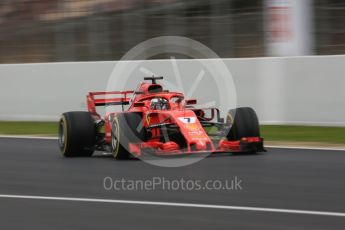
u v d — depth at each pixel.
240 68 51.22
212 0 64.56
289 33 52.25
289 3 52.12
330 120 47.91
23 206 24.02
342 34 68.44
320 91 48.16
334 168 31.05
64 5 73.25
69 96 57.75
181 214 21.91
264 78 50.19
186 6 72.56
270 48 53.09
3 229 20.56
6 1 79.12
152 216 21.72
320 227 19.64
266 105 50.25
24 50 75.25
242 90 51.22
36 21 75.38
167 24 71.88
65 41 69.56
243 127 35.53
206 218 21.23
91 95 40.69
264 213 21.70
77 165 34.19
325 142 41.59
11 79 60.66
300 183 27.27
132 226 20.44
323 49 66.88
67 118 38.00
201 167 31.88
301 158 34.59
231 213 21.86
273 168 31.30
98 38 67.31
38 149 41.91
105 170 31.98
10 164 35.41
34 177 30.80
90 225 20.73
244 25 73.06
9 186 28.56
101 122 39.41
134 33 69.31
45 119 59.12
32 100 59.72
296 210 22.05
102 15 70.56
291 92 49.31
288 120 49.56
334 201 23.41
